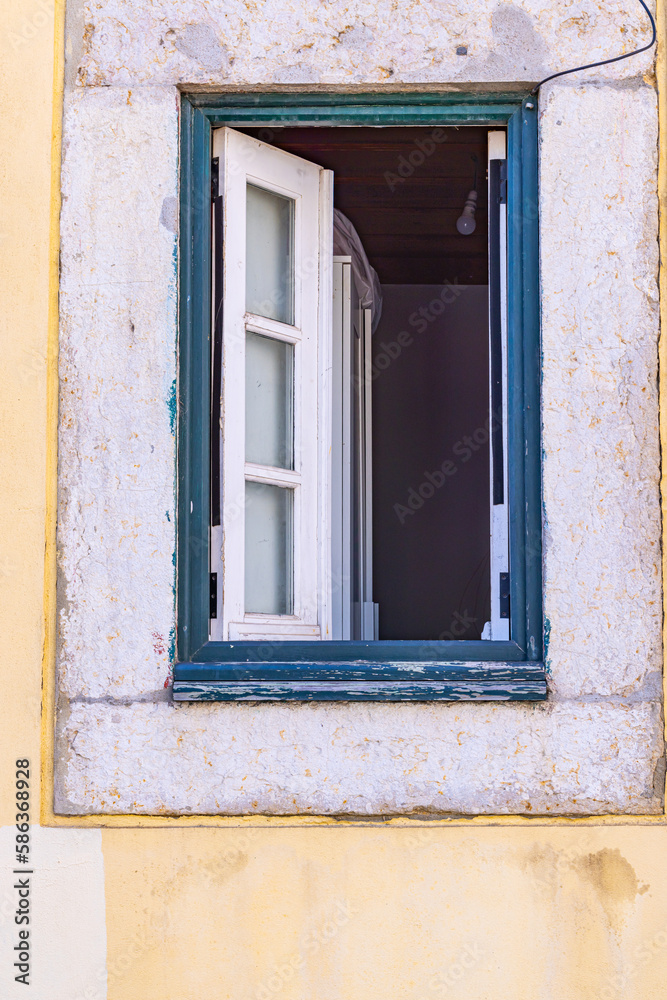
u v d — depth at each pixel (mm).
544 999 2625
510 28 2889
